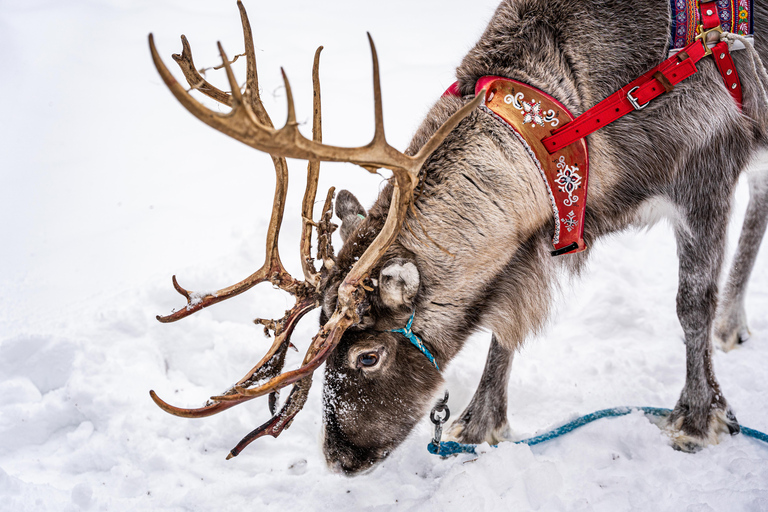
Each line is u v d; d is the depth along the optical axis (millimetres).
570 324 4840
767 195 4082
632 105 3041
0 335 4691
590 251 3594
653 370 4227
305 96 8789
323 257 2945
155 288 4773
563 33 3143
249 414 3881
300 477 3385
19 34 11508
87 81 10094
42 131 8773
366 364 3035
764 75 3285
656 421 3641
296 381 2643
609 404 3924
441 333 3145
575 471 3248
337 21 11703
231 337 4402
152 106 9445
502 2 3404
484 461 3205
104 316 4512
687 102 3135
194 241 6172
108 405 3826
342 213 3355
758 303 4824
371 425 3191
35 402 3920
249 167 7773
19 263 5973
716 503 2910
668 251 5621
